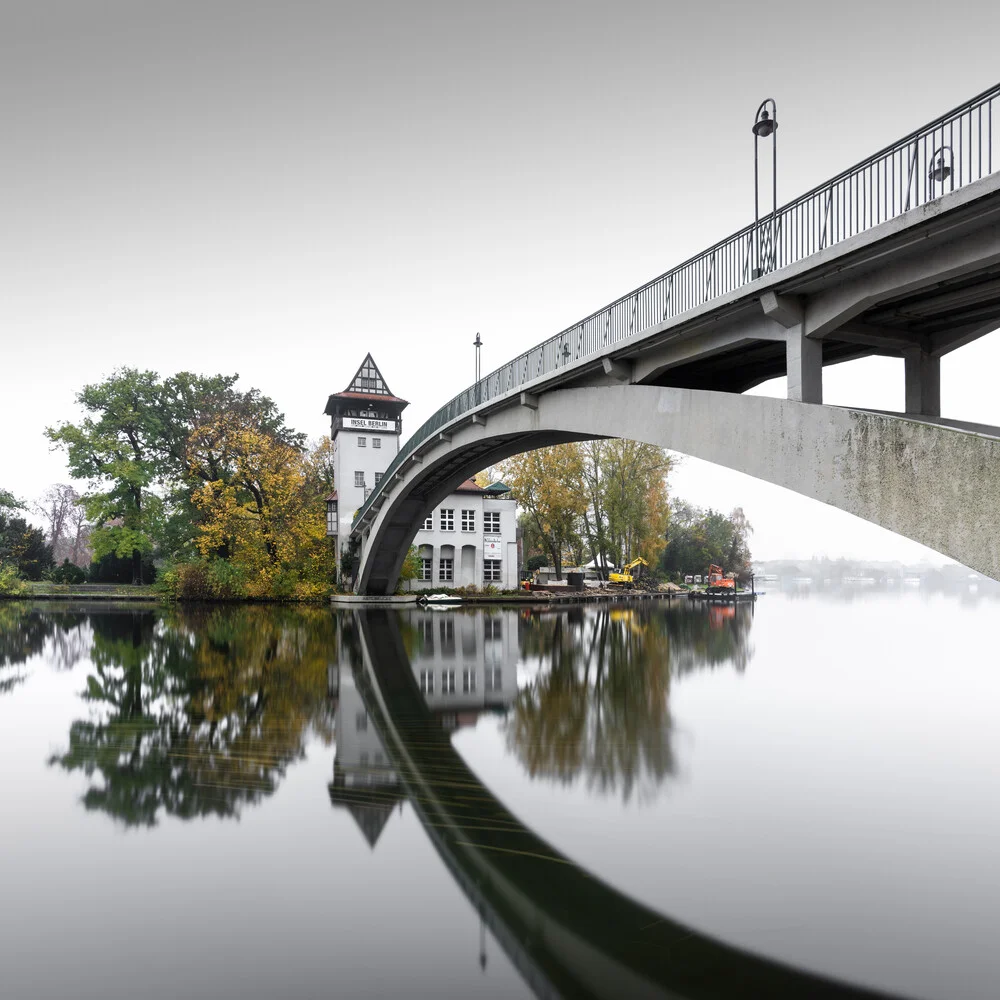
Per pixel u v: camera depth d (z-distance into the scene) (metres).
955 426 9.20
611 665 15.78
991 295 9.33
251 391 55.50
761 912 4.41
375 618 31.02
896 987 3.63
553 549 60.22
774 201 11.07
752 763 7.72
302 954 3.99
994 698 11.43
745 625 27.19
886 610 37.75
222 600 44.81
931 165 8.34
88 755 8.24
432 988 3.65
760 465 11.06
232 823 6.04
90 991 3.66
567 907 4.50
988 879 4.85
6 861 5.29
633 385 15.23
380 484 37.56
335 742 8.81
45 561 56.78
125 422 49.69
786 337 11.00
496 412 23.17
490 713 10.55
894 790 6.75
